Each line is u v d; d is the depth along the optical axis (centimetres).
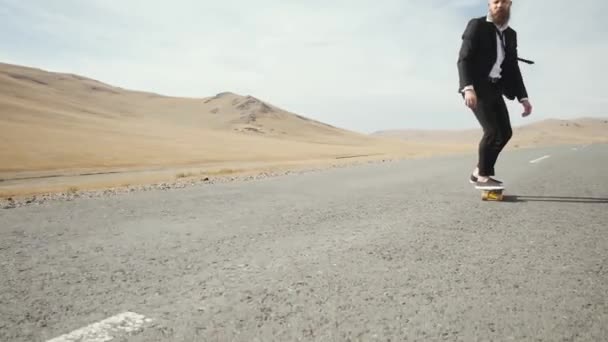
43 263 215
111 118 12350
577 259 207
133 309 150
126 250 241
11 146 4081
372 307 149
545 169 789
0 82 13050
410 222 308
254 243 253
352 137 19038
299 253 227
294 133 18912
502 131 398
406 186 556
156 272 196
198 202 443
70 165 3225
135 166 3234
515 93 427
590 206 372
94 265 210
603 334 127
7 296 165
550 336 126
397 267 197
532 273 186
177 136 7625
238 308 150
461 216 329
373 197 453
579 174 678
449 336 126
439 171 836
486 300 154
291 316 142
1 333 131
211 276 189
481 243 242
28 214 378
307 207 395
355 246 239
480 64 396
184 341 124
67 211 393
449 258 212
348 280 179
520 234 264
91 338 127
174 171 2589
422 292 163
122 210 395
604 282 173
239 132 17500
